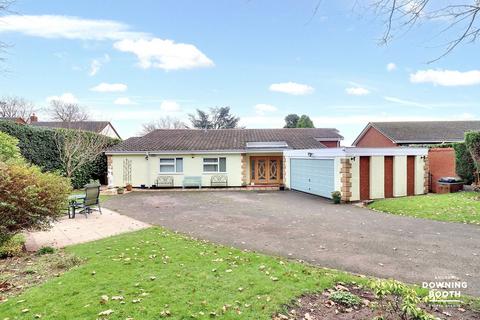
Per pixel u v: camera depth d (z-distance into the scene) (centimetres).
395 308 389
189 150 2305
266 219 1099
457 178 1672
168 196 1862
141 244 760
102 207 1445
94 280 516
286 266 592
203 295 458
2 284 518
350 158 1488
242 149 2320
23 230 750
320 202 1530
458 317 406
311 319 400
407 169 1603
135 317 394
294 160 2133
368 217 1116
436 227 937
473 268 592
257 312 410
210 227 981
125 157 2323
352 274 565
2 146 1211
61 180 786
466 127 3484
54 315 400
